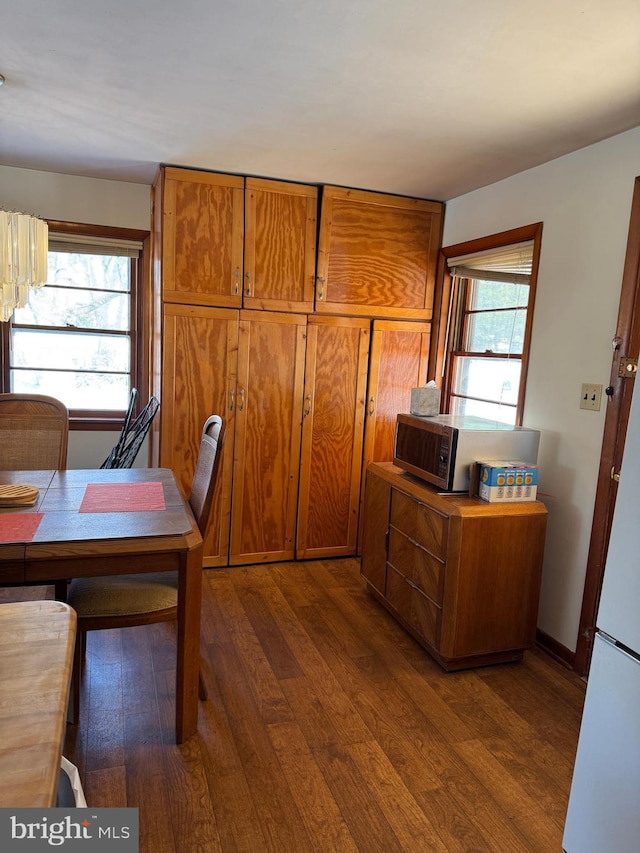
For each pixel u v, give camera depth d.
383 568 2.94
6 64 1.97
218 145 2.72
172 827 1.60
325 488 3.59
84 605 1.92
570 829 1.37
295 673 2.39
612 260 2.37
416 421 2.83
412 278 3.56
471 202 3.29
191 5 1.57
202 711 2.11
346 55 1.81
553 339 2.68
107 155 2.96
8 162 3.19
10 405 2.78
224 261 3.19
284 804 1.70
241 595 3.09
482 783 1.83
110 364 3.73
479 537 2.38
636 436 1.22
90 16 1.65
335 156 2.79
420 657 2.56
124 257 3.65
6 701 0.90
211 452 2.15
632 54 1.72
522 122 2.26
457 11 1.54
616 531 1.27
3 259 2.08
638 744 1.19
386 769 1.87
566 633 2.60
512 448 2.59
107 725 2.01
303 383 3.44
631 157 2.29
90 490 2.26
